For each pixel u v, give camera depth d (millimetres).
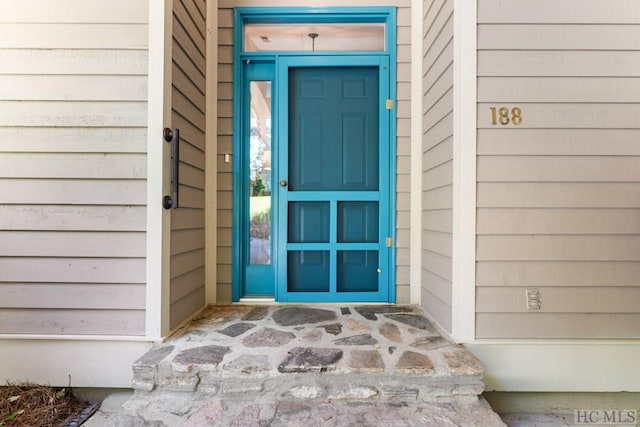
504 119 1721
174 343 1750
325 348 1696
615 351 1749
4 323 1743
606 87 1715
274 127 2537
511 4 1720
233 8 2514
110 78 1737
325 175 2568
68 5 1732
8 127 1729
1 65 1725
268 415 1415
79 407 1721
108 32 1737
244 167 2576
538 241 1731
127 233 1742
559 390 1748
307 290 2555
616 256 1724
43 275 1742
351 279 2570
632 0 1708
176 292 1928
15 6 1729
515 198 1729
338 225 2564
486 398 1805
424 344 1754
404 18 2521
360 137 2568
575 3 1715
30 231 1735
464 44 1719
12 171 1729
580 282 1731
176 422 1414
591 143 1716
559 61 1715
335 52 2516
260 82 2602
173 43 1852
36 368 1760
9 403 1670
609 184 1717
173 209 1871
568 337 1739
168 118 1789
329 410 1455
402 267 2525
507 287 1743
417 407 1478
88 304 1746
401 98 2521
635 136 1714
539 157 1725
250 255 2611
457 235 1762
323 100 2562
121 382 1754
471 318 1745
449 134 1880
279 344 1742
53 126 1732
